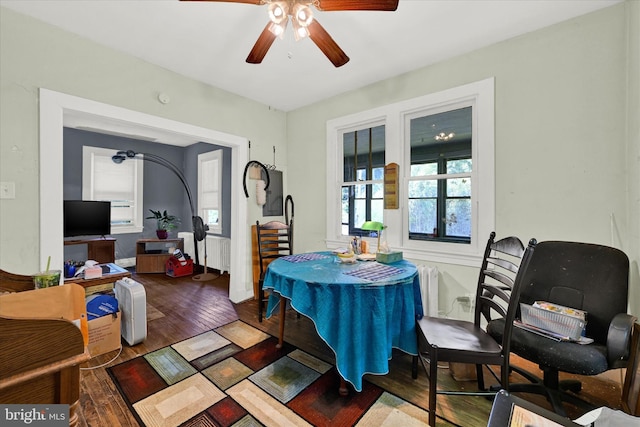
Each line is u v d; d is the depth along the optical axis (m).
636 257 1.71
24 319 0.56
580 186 2.01
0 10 1.89
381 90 3.02
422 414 1.56
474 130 2.49
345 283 1.68
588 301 1.59
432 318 1.86
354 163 3.43
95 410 1.57
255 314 3.01
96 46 2.31
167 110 2.77
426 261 2.72
